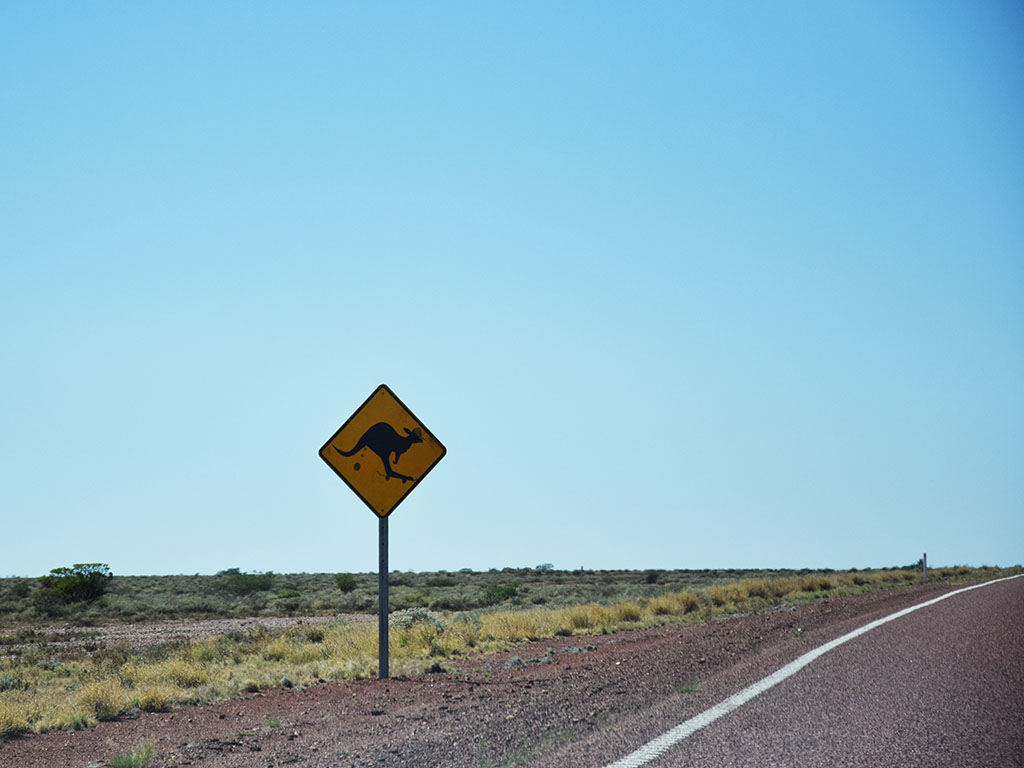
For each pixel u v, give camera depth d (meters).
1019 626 15.49
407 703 12.36
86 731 12.29
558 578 93.00
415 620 26.67
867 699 9.28
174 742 11.01
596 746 7.80
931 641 13.82
